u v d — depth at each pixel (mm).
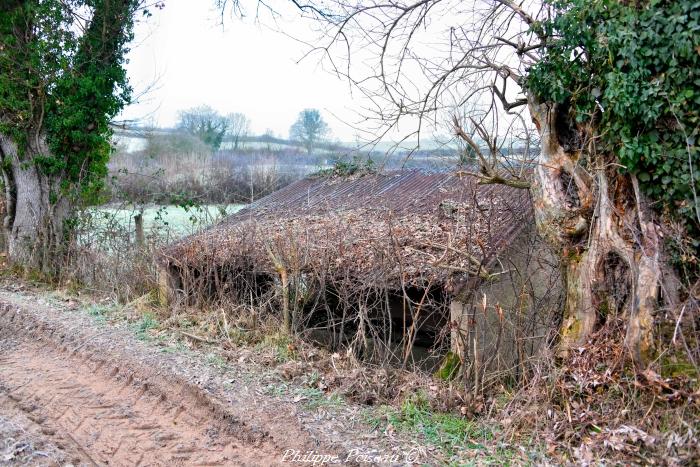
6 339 8852
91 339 8172
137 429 6039
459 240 7680
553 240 6414
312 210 11352
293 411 5922
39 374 7395
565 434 5168
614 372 5461
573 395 5512
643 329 5324
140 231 11680
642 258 5461
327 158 22141
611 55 5773
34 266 12320
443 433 5453
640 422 4957
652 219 5801
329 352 7859
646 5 5531
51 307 9906
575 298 6172
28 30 12375
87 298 10664
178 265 9914
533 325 6664
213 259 9445
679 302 5434
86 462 5387
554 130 6430
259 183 18875
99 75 12898
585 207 6180
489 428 5523
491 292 7543
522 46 6742
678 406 4910
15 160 12688
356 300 7977
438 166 11195
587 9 5891
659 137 5672
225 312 8914
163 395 6625
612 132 5918
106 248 11695
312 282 8297
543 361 5898
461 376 6410
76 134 12750
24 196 12758
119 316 9375
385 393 6418
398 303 8938
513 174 6902
